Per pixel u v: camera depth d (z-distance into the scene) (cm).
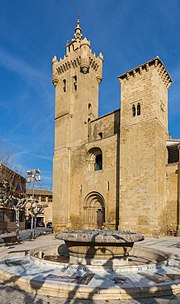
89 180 3791
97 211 3731
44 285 822
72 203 4000
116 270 1020
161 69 3291
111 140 3591
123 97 3462
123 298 782
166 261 1181
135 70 3350
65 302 754
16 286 883
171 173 3155
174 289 841
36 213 3005
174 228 2981
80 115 4138
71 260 1212
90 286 816
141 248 1555
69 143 4212
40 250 1491
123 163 3228
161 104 3294
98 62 4591
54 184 4162
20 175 4869
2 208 4141
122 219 3077
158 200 2878
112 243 1121
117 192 3366
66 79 4444
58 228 3888
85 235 1124
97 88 4538
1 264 1156
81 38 4503
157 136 3020
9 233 3959
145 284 855
